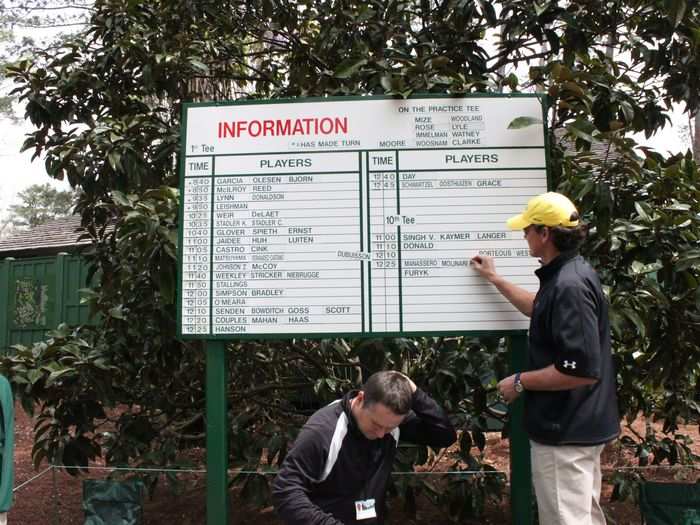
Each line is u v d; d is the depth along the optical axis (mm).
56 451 3916
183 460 4023
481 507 3695
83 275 10625
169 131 4383
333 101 3135
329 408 2412
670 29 4137
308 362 4465
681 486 2918
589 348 2307
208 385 3078
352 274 3045
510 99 3119
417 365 4086
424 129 3104
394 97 3123
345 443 2305
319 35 4805
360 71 3988
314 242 3070
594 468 2477
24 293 11234
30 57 4660
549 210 2539
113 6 4613
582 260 2551
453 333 2990
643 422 6625
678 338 3441
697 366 3629
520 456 3004
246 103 3156
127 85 4699
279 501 2221
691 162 3547
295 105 3143
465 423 3953
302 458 2275
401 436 2658
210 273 3084
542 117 3102
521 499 2988
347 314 3027
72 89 4570
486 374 4031
